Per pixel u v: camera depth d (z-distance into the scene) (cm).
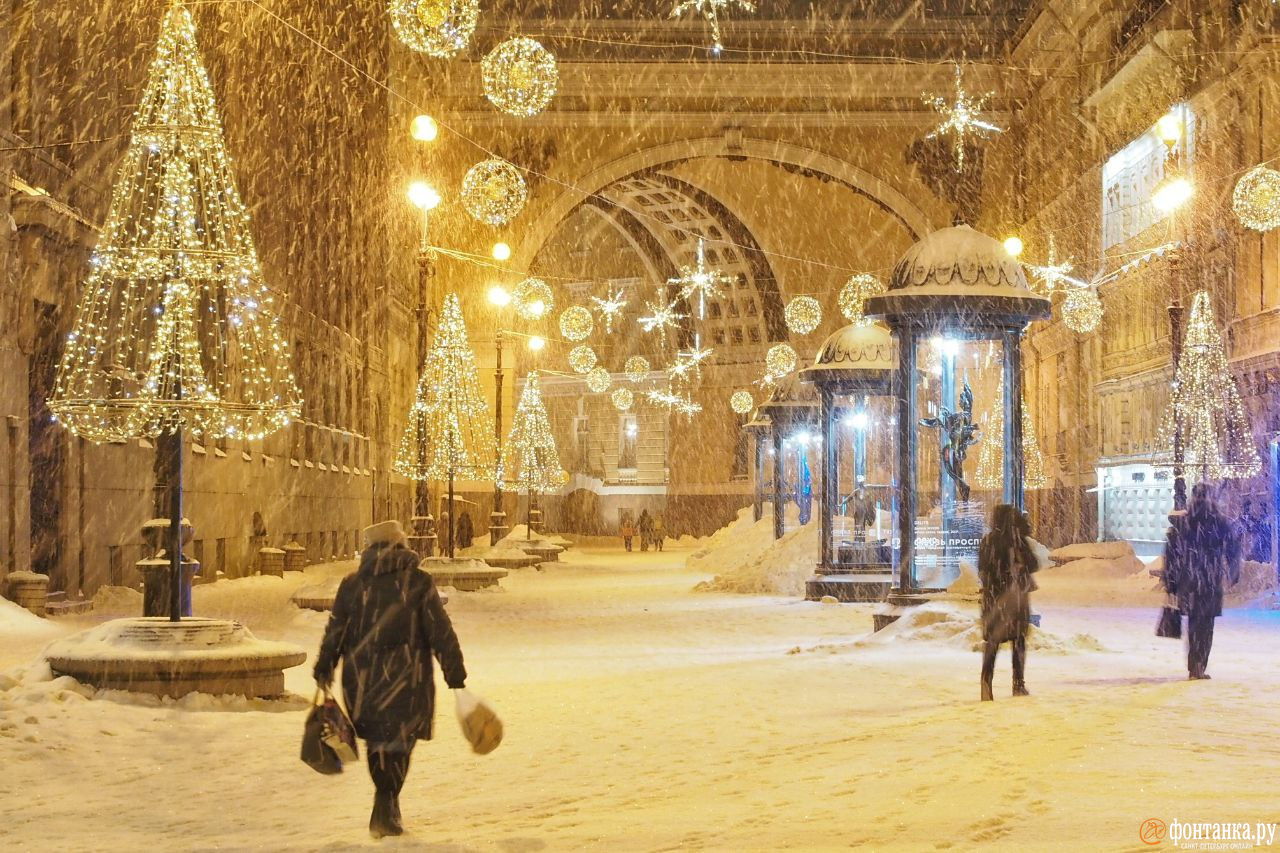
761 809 742
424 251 2839
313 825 765
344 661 707
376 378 5244
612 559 5656
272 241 3594
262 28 3497
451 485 3234
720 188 6488
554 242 8288
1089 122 4766
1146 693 1281
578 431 8531
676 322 7956
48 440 2375
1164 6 3909
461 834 709
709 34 5409
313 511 4147
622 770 933
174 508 1352
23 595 2117
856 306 4219
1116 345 4612
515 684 1510
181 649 1270
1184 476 2777
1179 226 3819
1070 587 3394
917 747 952
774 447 4184
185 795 878
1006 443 2039
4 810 821
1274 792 720
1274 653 1803
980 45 5503
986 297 1992
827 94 5488
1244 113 3438
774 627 2348
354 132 4853
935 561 2423
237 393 2520
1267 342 3194
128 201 1509
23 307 2206
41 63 2308
